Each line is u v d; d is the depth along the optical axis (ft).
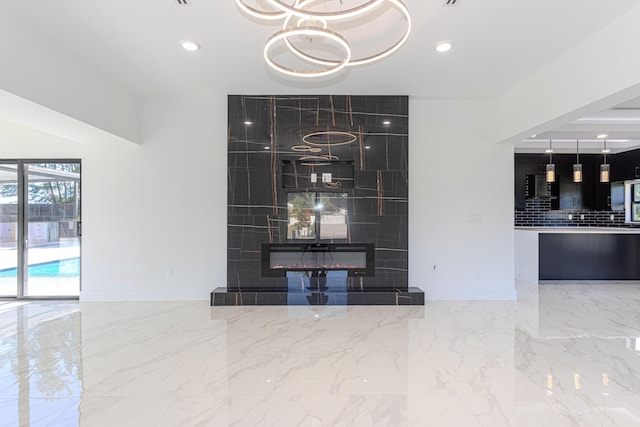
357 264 14.80
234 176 14.52
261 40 10.00
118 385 7.68
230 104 14.48
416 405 6.91
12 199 15.55
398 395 7.27
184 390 7.47
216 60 11.30
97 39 9.89
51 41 9.93
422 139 15.06
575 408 6.80
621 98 9.26
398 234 14.71
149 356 9.17
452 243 15.14
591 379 7.94
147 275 14.99
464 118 15.11
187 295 14.97
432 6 8.30
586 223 22.94
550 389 7.50
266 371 8.31
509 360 8.92
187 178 15.01
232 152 14.49
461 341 10.20
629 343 10.09
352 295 14.06
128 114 14.02
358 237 14.69
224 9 8.50
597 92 9.37
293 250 14.69
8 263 15.61
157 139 14.93
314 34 6.75
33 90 9.32
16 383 7.80
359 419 6.48
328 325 11.55
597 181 22.22
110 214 14.93
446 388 7.55
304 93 14.39
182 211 15.01
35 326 11.61
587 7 8.29
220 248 15.02
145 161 14.94
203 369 8.42
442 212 15.12
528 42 10.01
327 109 14.52
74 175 15.37
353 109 14.56
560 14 8.61
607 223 22.80
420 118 15.06
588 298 15.48
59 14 8.66
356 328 11.27
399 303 14.07
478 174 15.14
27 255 15.43
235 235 14.56
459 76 12.53
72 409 6.78
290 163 14.69
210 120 14.99
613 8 8.31
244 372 8.26
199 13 8.67
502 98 14.49
